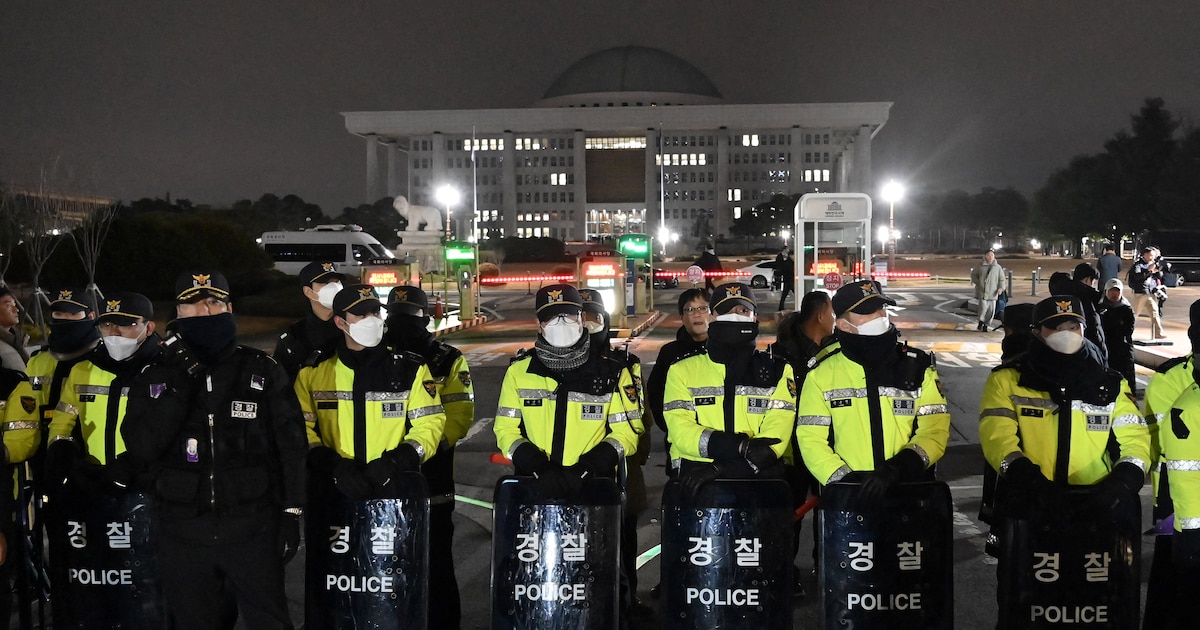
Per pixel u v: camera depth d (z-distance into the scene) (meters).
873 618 4.53
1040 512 4.48
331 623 4.70
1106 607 4.48
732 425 4.72
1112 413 4.58
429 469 5.49
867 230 21.69
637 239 26.64
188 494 4.28
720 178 168.25
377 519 4.66
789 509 4.63
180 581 4.38
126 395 4.71
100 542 4.87
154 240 34.88
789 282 30.22
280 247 53.81
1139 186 81.12
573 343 4.71
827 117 163.12
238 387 4.34
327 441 4.79
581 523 4.61
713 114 165.12
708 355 4.83
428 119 169.00
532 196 172.75
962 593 6.08
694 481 4.57
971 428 11.51
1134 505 4.46
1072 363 4.55
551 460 4.72
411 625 4.71
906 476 4.40
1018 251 148.88
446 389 5.54
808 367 4.79
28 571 5.46
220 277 4.48
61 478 4.86
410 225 56.78
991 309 23.08
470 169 172.88
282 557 4.45
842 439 4.65
